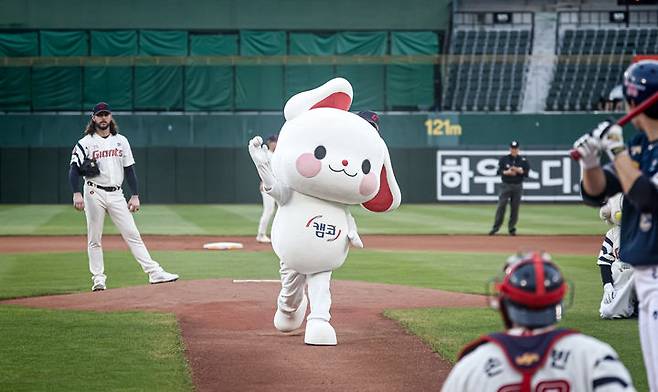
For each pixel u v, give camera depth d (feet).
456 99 150.82
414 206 137.28
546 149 141.18
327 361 31.71
